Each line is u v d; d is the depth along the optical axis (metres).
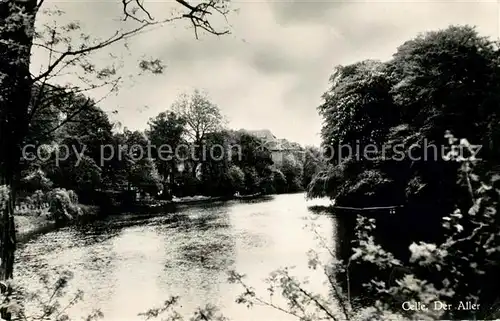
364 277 8.38
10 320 3.48
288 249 13.34
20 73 3.89
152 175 43.69
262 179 60.50
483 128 14.79
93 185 33.66
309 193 33.75
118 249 15.34
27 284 8.91
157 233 19.34
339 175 29.52
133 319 6.91
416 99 20.45
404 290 2.29
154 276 10.88
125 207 37.06
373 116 26.28
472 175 2.05
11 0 3.68
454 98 17.69
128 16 4.64
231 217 25.55
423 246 2.13
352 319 3.19
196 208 34.50
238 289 8.96
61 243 17.11
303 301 3.36
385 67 26.72
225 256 13.07
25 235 19.67
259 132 84.06
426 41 19.56
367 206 26.41
